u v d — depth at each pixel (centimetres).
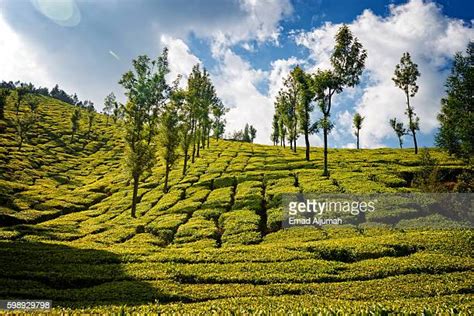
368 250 2756
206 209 4484
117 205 5288
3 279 2239
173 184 6181
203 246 3284
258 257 2714
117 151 11175
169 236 3772
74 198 5791
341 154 8181
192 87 7406
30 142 10238
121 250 3022
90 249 3041
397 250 2758
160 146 5725
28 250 2877
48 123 13388
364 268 2414
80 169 8706
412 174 5422
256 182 5591
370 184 4834
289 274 2342
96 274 2389
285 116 8756
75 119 12112
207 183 5903
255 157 8250
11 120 11862
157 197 5478
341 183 4981
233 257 2738
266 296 2019
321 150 9494
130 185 6588
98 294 2044
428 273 2302
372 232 3372
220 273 2380
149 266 2564
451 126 3503
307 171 5978
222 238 3544
